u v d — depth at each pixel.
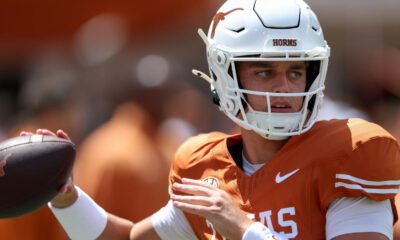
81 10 22.31
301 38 8.93
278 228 8.58
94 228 10.13
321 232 8.52
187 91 19.00
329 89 27.33
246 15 9.12
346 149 8.48
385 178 8.38
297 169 8.66
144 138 14.96
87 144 16.44
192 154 9.73
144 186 14.33
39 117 18.47
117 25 22.38
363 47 26.20
